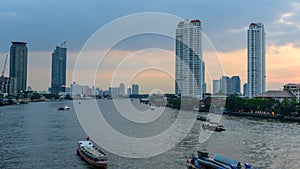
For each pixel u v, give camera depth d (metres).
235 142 105.44
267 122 170.62
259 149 93.75
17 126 149.00
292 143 103.44
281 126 151.00
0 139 110.94
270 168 73.00
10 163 77.31
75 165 75.75
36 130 135.00
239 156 84.75
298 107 188.88
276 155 85.81
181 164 76.12
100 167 73.00
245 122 170.50
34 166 74.75
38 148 95.38
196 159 74.38
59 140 109.44
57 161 79.44
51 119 183.88
